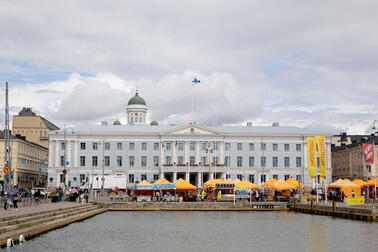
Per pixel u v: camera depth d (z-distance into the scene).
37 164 167.12
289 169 140.12
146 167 136.88
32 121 189.62
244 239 45.19
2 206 65.19
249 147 139.88
